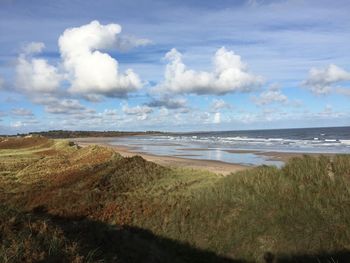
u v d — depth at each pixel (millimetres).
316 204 11953
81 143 110875
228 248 12148
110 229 10852
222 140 113125
